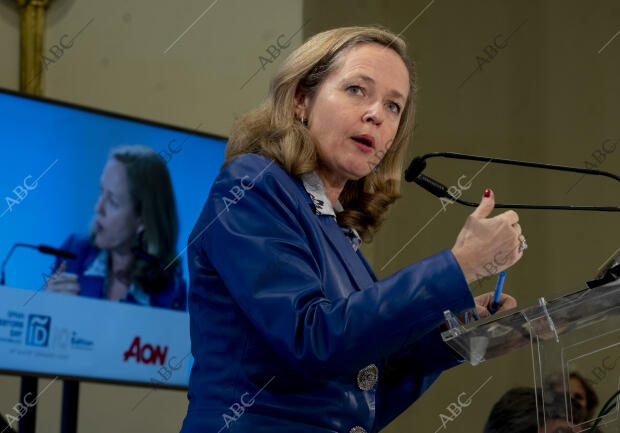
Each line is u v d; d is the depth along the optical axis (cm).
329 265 297
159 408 803
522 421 514
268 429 274
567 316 248
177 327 750
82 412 769
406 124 380
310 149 321
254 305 272
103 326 713
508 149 927
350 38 339
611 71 885
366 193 380
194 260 305
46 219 700
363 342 257
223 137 798
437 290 262
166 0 867
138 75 840
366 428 293
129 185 744
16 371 662
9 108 694
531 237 892
